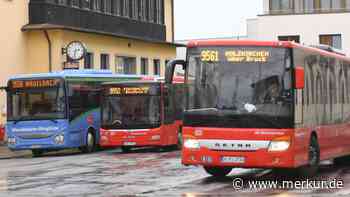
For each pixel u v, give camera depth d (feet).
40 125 106.93
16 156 109.19
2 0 132.57
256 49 58.70
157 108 108.68
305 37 217.15
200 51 59.57
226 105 58.49
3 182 64.80
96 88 115.65
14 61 135.74
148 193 53.98
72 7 146.51
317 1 216.74
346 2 214.90
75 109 109.50
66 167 81.30
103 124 109.50
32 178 68.33
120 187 58.59
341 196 50.85
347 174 67.62
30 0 140.26
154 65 180.65
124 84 109.09
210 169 65.26
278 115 57.72
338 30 214.90
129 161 88.79
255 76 58.44
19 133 107.45
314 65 63.77
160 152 108.99
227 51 59.11
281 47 58.49
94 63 152.15
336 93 70.38
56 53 139.33
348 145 74.79
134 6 171.73
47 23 139.23
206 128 58.65
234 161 58.03
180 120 116.57
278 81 58.13
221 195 52.08
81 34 147.74
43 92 107.34
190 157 59.06
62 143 106.73
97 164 84.79
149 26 177.37
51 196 53.57
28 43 140.15
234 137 58.03
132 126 108.58
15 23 136.26
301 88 58.08
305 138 60.70
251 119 57.93
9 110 108.17
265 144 57.62
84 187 59.21
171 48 189.47
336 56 70.90
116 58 161.99
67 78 108.27
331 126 68.39
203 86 59.16
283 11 218.59
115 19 161.68
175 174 69.41
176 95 115.24
